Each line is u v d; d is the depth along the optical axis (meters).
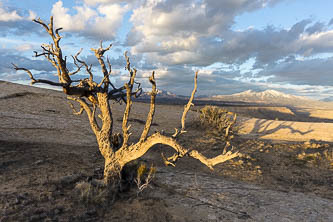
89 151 11.95
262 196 7.42
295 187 8.79
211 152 14.58
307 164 11.93
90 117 7.35
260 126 29.52
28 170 7.45
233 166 11.66
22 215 4.34
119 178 6.69
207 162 5.68
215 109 25.66
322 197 7.71
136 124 22.72
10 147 10.09
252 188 8.32
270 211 6.16
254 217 5.71
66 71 6.13
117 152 6.67
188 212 5.73
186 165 11.59
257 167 11.45
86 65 6.62
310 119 118.00
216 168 11.32
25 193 5.44
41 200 5.20
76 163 9.23
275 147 16.20
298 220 5.67
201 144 16.53
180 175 9.37
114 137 7.15
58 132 15.66
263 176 10.16
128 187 6.99
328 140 20.80
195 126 24.89
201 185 8.16
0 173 6.83
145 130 6.30
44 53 5.65
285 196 7.57
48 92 33.88
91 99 7.10
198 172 10.38
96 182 6.53
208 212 5.83
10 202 4.85
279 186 8.86
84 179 7.11
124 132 6.56
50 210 4.71
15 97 25.52
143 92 7.50
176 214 5.53
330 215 6.08
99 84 6.64
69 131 16.47
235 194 7.44
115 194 6.12
